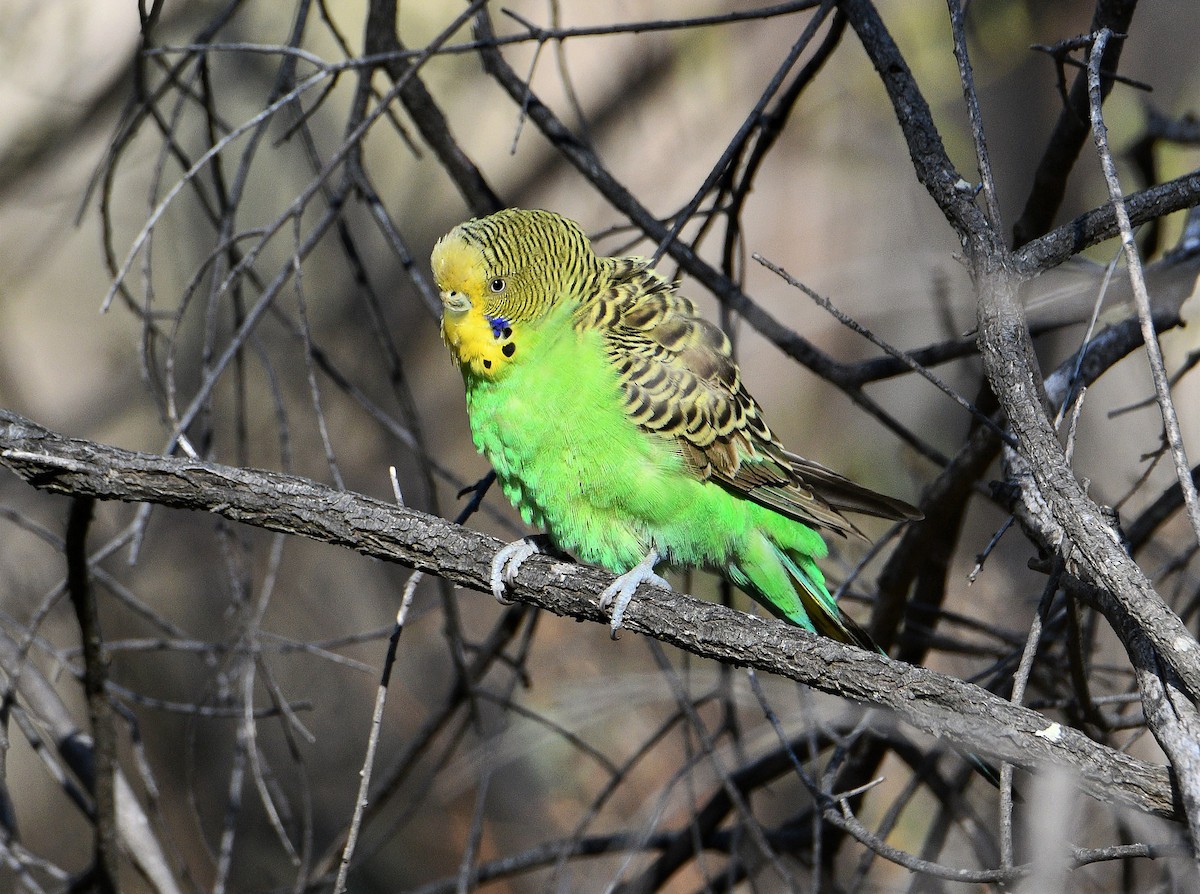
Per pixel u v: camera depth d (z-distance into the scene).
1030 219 9.23
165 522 17.08
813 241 20.91
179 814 16.53
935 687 5.46
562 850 9.82
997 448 8.91
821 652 5.80
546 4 19.84
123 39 16.95
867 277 19.36
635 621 6.61
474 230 7.87
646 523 8.37
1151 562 12.84
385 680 6.49
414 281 9.52
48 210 18.14
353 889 16.80
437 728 11.08
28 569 15.34
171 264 18.77
